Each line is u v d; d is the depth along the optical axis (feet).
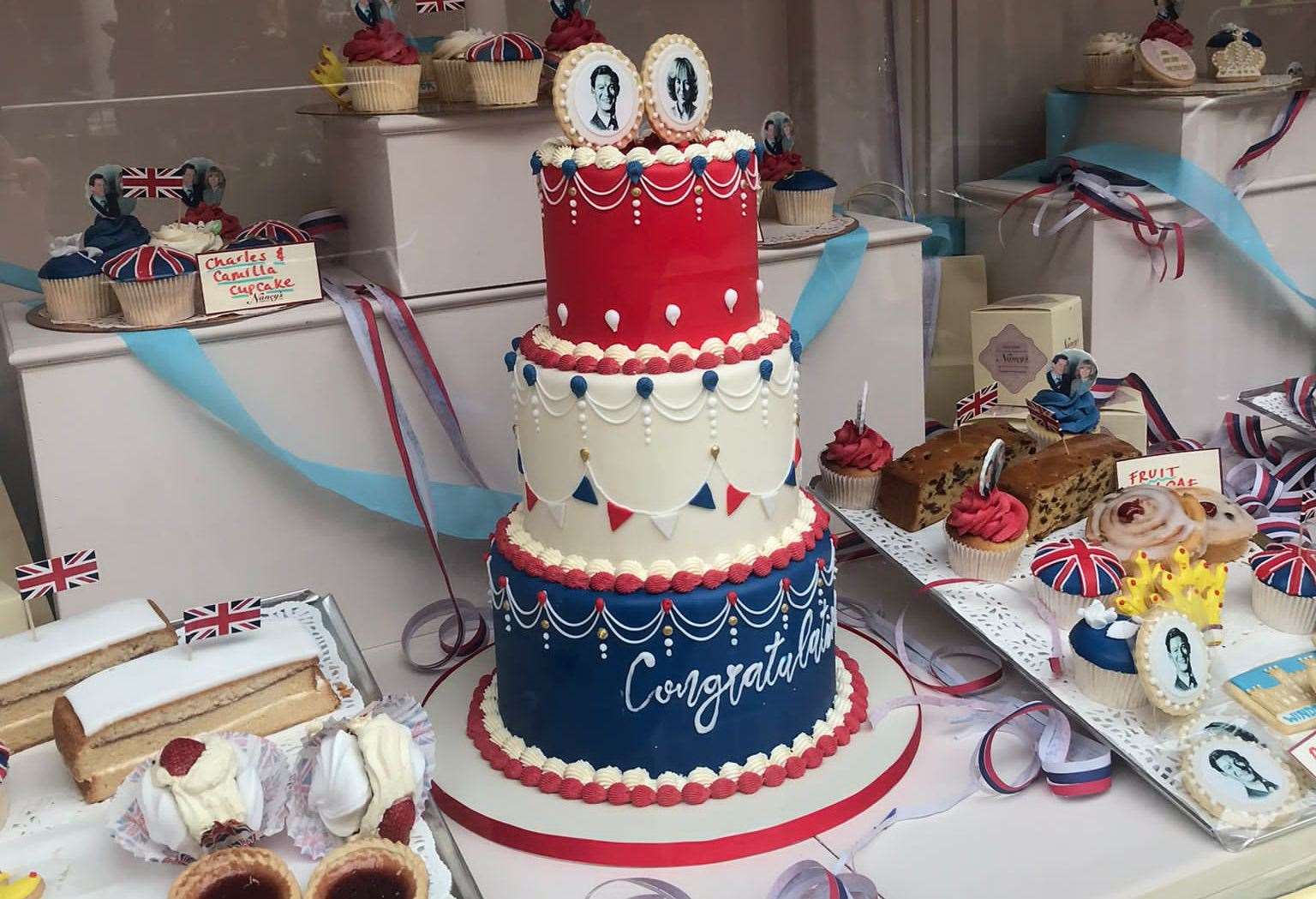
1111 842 4.84
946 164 8.14
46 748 5.07
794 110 7.62
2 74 5.83
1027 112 8.28
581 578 4.93
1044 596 5.78
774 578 5.00
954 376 7.70
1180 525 5.98
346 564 6.35
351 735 4.51
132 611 5.29
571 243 4.79
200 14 6.11
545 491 5.04
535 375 4.91
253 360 5.88
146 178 6.08
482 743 5.41
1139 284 7.70
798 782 5.11
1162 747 5.09
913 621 6.57
